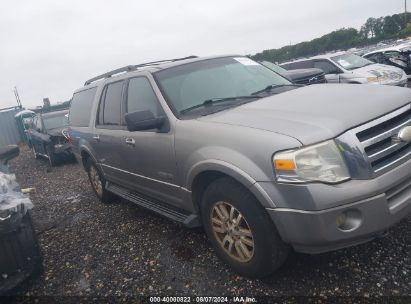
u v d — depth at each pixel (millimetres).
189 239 3891
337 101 2953
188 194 3312
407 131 2705
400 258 2920
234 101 3496
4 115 19281
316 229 2406
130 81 4219
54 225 5188
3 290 3143
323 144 2439
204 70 3943
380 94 3025
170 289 3070
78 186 7328
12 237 3152
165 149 3436
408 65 12961
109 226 4723
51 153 9938
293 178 2430
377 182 2443
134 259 3691
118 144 4281
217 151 2846
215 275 3141
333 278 2824
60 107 19734
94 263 3764
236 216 2902
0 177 3297
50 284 3488
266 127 2688
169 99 3555
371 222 2439
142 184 4148
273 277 2963
